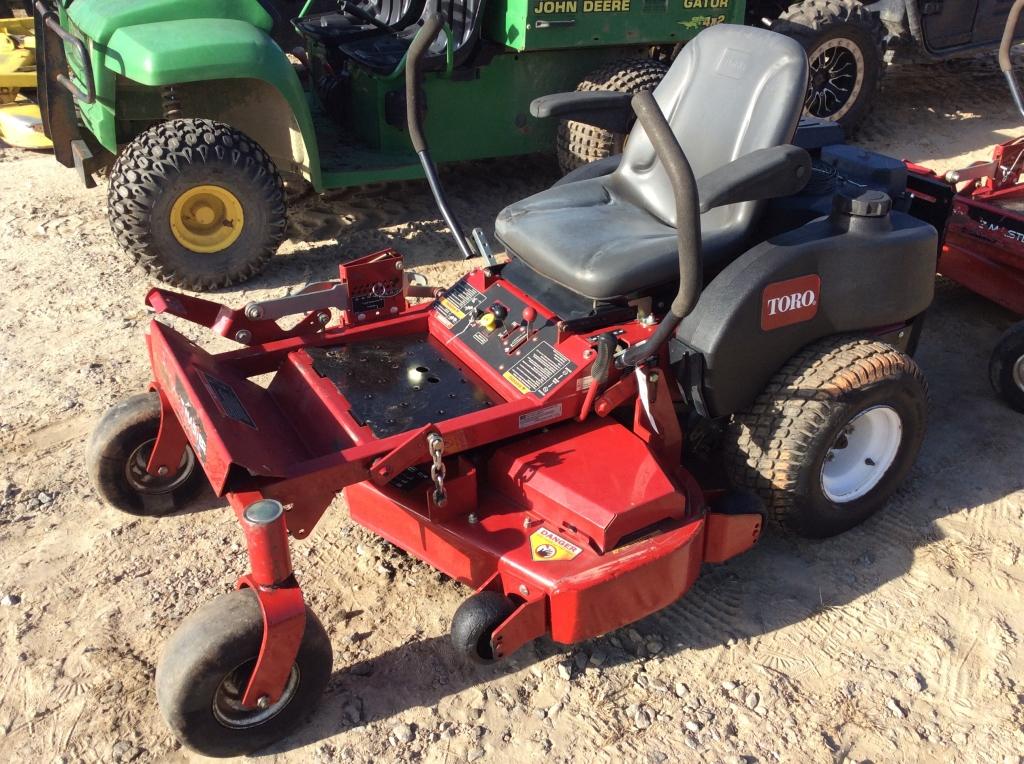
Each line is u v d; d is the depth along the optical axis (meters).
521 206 3.70
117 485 3.49
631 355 2.89
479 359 3.34
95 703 2.90
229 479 2.66
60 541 3.52
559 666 3.01
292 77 5.19
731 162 3.18
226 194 5.14
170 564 3.42
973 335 4.89
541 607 2.80
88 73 4.94
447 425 2.88
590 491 2.91
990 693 2.94
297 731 2.82
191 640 2.50
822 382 3.19
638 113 2.53
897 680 2.98
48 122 5.87
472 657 2.80
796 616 3.21
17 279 5.39
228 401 2.96
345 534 3.55
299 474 2.69
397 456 2.79
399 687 2.95
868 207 3.23
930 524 3.62
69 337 4.82
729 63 3.56
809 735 2.80
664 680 2.98
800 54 3.38
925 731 2.82
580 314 3.23
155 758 2.74
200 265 5.23
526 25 5.68
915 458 3.60
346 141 6.21
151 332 3.14
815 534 3.45
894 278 3.37
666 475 2.99
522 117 6.23
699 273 2.58
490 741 2.79
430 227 6.14
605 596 2.80
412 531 3.10
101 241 5.89
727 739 2.79
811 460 3.20
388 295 3.57
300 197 6.44
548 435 3.16
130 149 5.07
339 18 6.82
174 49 4.89
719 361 3.10
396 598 3.27
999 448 4.04
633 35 6.07
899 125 7.83
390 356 3.43
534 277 3.48
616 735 2.80
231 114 5.62
